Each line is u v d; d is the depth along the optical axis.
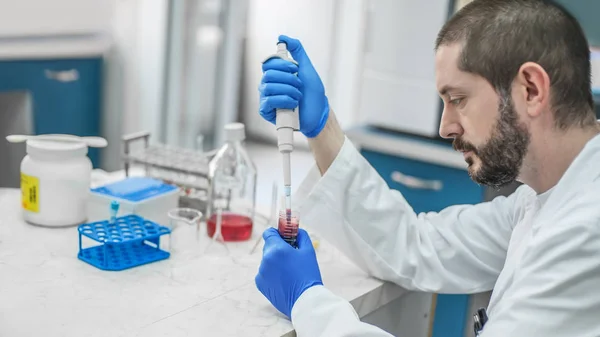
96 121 3.75
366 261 1.59
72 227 1.70
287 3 4.56
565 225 1.18
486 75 1.23
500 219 1.61
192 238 1.69
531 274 1.19
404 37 2.87
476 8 1.28
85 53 3.56
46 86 3.42
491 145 1.26
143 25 3.86
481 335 1.21
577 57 1.22
